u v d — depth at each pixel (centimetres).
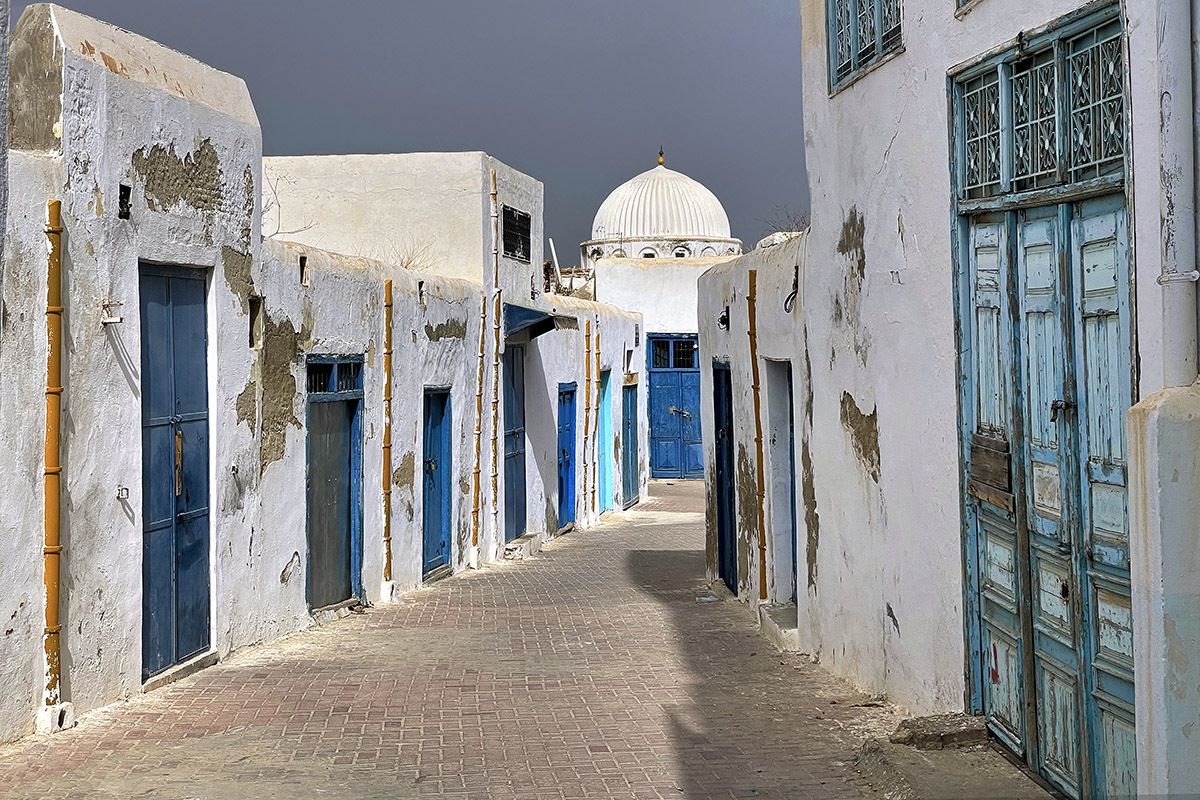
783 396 1102
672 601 1272
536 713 748
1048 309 503
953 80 594
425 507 1395
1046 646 517
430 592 1330
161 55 841
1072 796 493
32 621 667
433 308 1388
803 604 966
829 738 675
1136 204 416
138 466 773
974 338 590
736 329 1237
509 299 1709
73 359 703
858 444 791
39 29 698
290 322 1020
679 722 724
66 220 694
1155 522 378
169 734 680
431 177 1580
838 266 830
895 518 714
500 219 1658
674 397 2977
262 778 599
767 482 1116
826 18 840
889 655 735
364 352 1182
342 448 1159
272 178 1608
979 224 578
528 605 1241
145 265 802
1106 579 459
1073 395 480
